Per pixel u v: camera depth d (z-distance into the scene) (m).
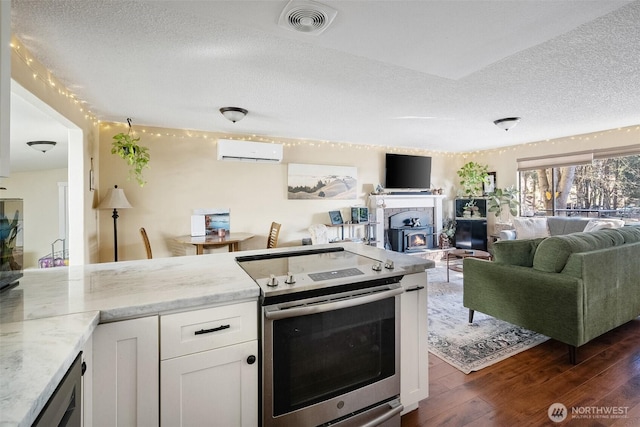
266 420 1.37
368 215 5.80
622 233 2.97
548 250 2.56
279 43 2.14
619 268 2.72
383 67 2.54
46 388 0.70
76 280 1.49
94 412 1.13
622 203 5.06
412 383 1.84
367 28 1.55
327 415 1.51
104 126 4.15
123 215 4.27
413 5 1.36
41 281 1.47
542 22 1.50
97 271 1.66
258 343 1.39
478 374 2.28
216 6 1.37
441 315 3.38
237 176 4.91
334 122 4.30
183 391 1.25
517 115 3.99
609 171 5.18
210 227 4.72
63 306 1.16
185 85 2.90
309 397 1.47
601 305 2.55
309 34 1.61
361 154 5.98
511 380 2.20
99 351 1.13
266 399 1.37
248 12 1.41
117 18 1.83
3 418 0.59
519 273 2.70
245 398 1.36
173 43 2.12
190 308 1.26
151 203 4.40
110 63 2.42
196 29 1.95
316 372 1.49
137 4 1.69
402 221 6.37
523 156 6.07
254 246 5.05
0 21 0.84
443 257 6.38
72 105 3.14
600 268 2.53
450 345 2.71
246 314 1.36
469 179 6.54
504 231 5.60
